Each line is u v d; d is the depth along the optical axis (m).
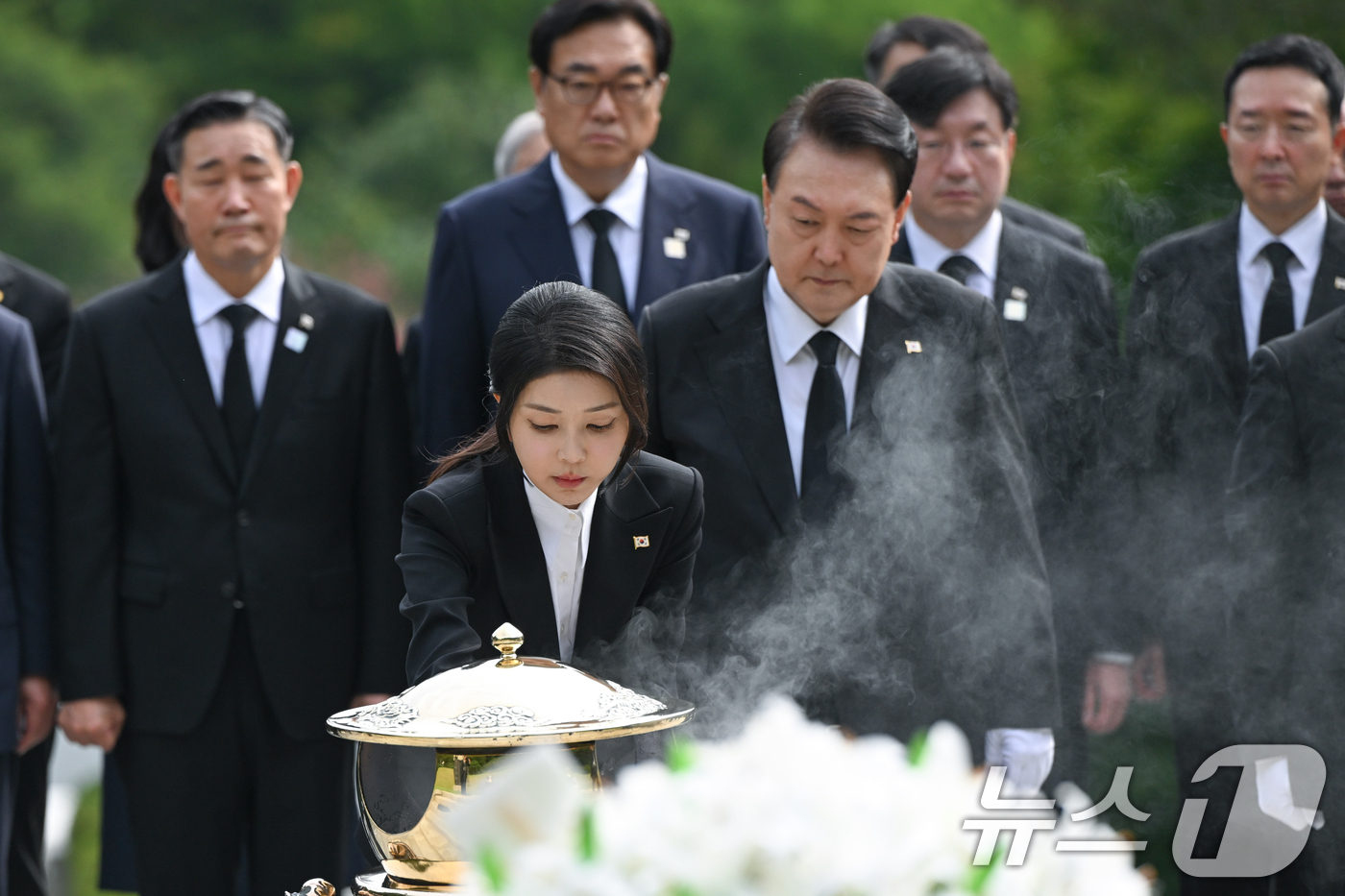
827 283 11.57
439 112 76.00
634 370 9.45
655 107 15.94
